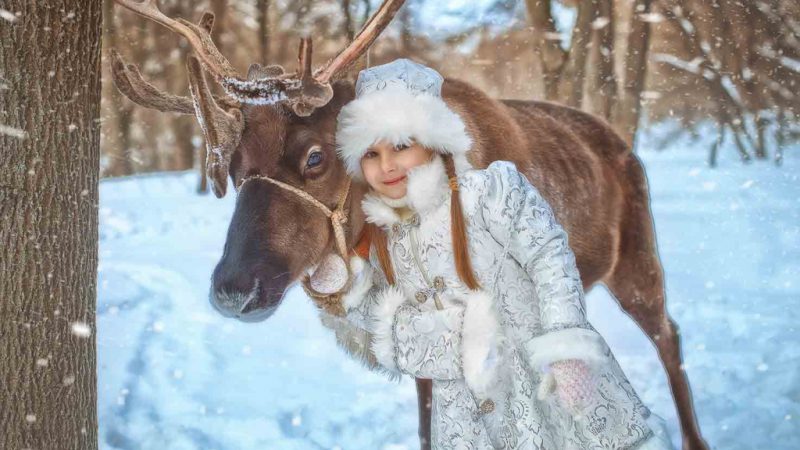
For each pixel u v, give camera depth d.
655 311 5.29
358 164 3.34
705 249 11.37
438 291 3.20
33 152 3.77
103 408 5.57
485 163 4.43
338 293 3.59
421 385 4.54
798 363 6.42
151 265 9.11
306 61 3.53
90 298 4.04
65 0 3.78
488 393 3.15
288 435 5.29
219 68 3.67
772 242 11.70
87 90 3.90
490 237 3.18
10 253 3.77
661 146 27.33
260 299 3.47
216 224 13.23
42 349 3.85
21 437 3.85
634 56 14.24
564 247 3.15
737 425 5.34
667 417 5.52
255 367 6.57
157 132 22.39
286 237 3.58
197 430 5.31
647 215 5.27
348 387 6.17
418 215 3.23
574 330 2.95
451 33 20.08
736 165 21.98
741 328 7.51
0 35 3.68
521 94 20.36
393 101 3.17
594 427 2.97
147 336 6.89
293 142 3.64
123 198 15.96
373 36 3.69
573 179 4.89
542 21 14.26
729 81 20.62
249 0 20.00
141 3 3.77
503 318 3.18
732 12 19.69
